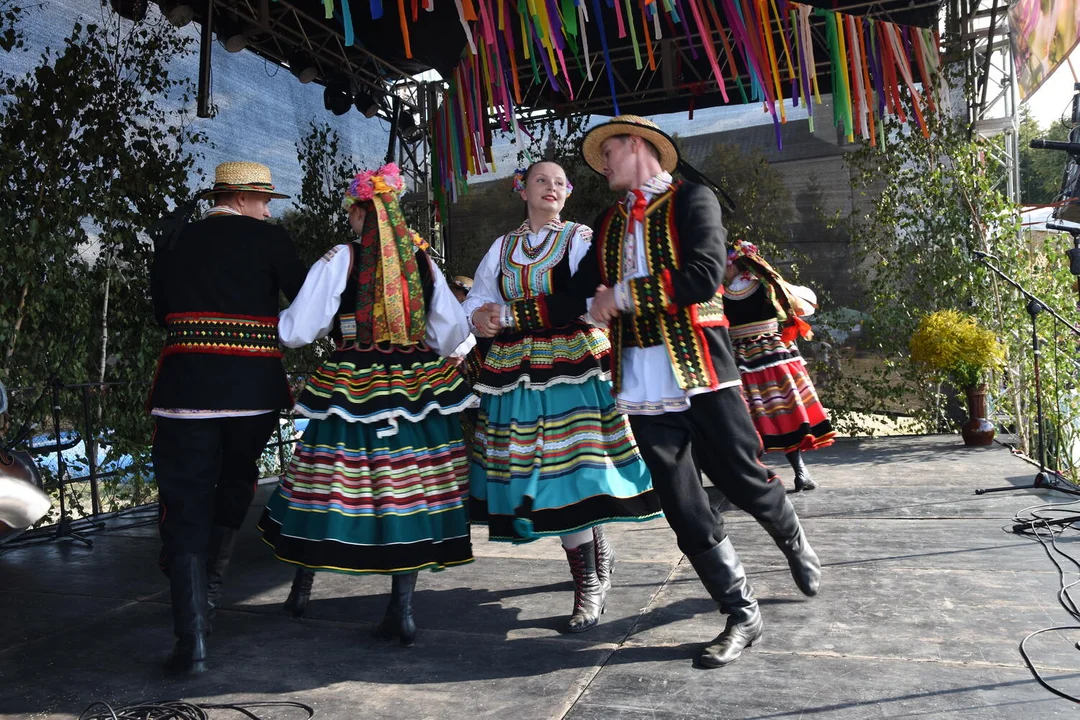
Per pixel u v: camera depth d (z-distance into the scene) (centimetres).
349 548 221
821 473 502
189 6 535
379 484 224
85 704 200
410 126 796
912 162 693
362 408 227
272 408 237
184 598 218
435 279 239
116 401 546
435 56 682
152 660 230
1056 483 410
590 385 237
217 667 221
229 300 232
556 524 227
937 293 681
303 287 235
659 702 185
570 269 243
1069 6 520
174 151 586
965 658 201
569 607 261
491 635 238
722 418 212
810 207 748
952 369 586
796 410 410
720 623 237
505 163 834
